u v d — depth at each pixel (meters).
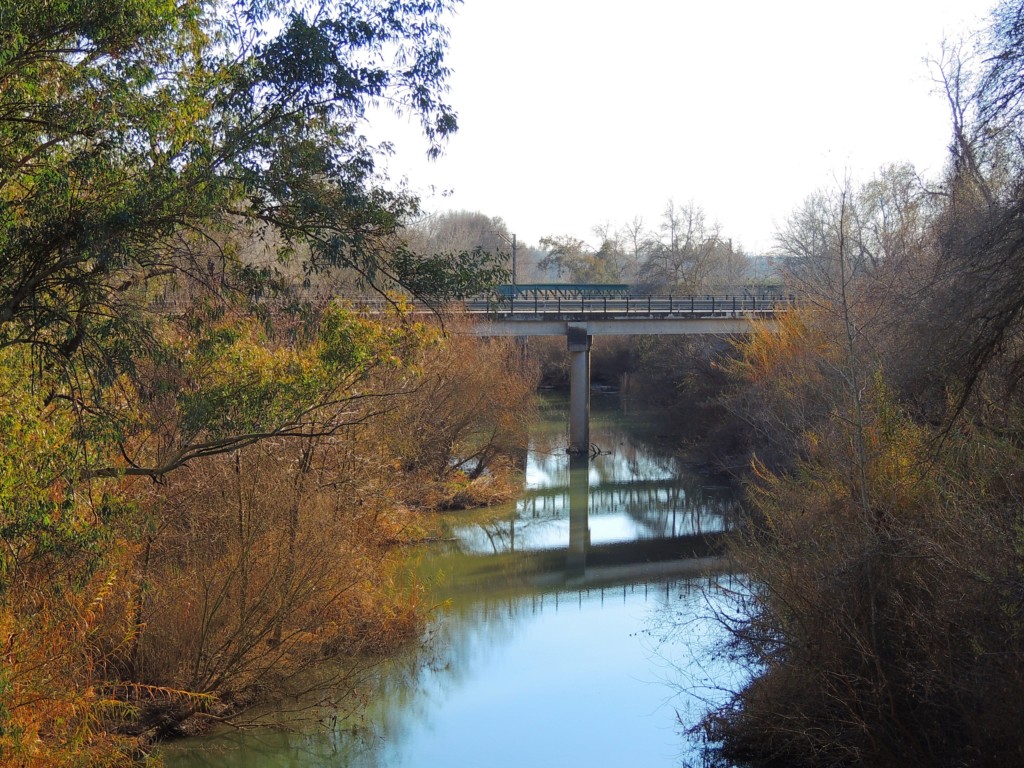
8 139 10.12
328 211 11.36
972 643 10.62
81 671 13.83
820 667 12.73
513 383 35.66
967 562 11.12
